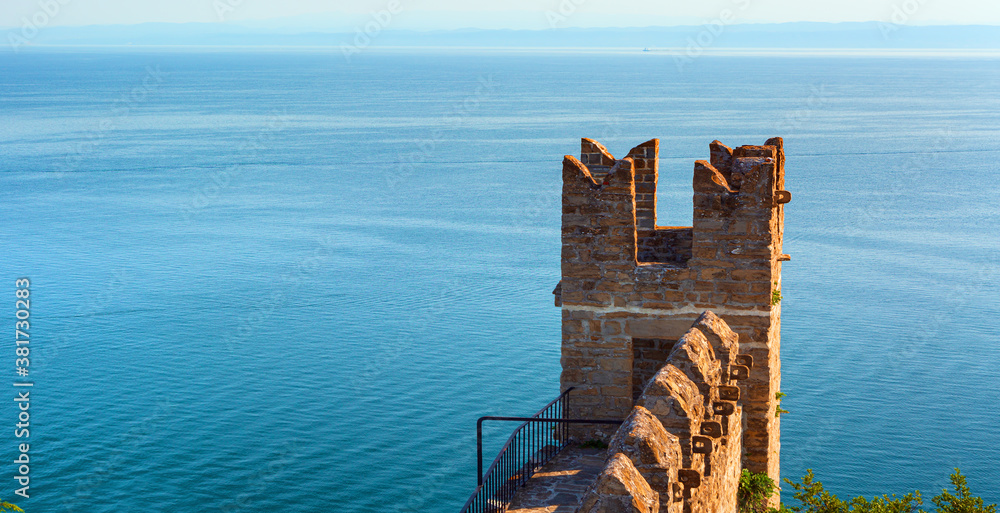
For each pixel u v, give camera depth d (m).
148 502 51.19
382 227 134.75
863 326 81.56
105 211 146.12
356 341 78.94
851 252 113.62
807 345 76.19
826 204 148.50
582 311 21.55
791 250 114.69
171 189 169.62
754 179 20.28
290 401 64.88
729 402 16.22
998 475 53.94
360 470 54.16
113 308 90.19
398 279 101.25
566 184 21.23
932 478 53.56
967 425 60.47
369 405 63.50
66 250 117.38
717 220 20.59
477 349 75.06
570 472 19.73
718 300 20.83
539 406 62.81
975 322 83.38
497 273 103.31
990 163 196.00
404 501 50.44
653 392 13.12
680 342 15.26
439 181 177.75
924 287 96.12
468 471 53.66
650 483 11.25
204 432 59.62
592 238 21.28
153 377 70.56
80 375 70.62
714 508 14.83
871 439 58.06
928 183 170.00
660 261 23.69
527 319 83.69
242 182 178.88
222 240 125.69
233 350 76.75
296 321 85.50
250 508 49.94
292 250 119.12
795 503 49.38
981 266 106.56
